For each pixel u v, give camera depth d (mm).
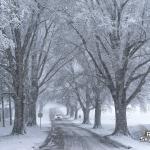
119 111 43281
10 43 24781
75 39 45781
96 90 64812
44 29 53156
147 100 65000
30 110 63281
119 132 42906
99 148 30594
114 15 39125
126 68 42562
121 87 43188
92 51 44562
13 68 40906
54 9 38281
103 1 40281
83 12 37250
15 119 41562
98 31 39000
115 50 39750
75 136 46000
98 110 67000
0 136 39906
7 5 24359
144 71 46625
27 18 38469
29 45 43531
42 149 28969
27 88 59844
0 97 61844
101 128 66062
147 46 41500
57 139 40094
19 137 38000
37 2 36625
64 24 42031
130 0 38906
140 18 36469
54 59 61562
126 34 39875
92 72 51875
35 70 59188
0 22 24172
